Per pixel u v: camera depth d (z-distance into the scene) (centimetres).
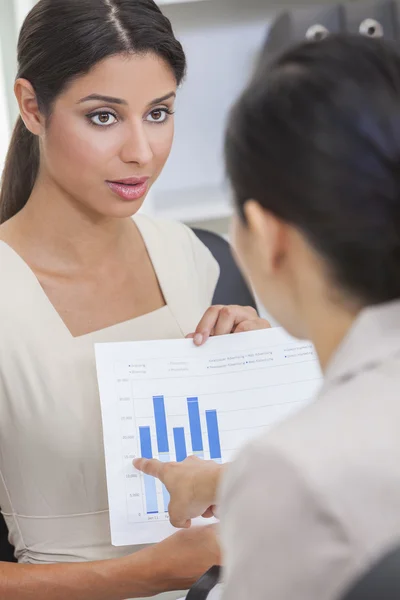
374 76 69
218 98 279
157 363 137
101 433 150
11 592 137
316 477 62
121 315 162
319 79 69
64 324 153
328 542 61
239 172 74
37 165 157
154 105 141
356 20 192
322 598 61
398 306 69
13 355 150
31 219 156
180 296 168
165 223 179
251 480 65
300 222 70
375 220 67
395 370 67
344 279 70
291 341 141
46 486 150
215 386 137
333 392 68
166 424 134
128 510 131
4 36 266
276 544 63
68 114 138
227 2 270
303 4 272
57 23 135
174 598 154
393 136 67
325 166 67
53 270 157
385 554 60
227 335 141
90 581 136
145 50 136
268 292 80
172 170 283
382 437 63
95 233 157
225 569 69
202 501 117
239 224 80
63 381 150
